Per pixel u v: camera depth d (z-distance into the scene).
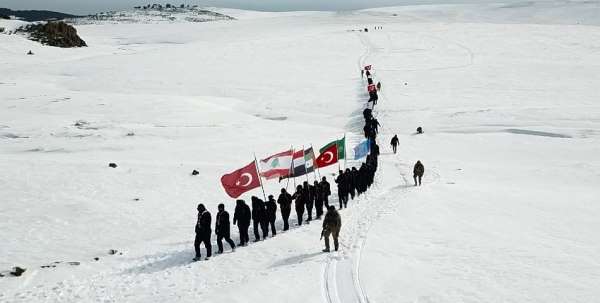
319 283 11.98
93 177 24.88
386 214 18.78
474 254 13.73
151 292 12.62
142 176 25.77
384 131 44.00
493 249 14.14
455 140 39.72
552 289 10.95
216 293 11.84
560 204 20.56
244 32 146.62
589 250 14.02
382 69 74.31
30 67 72.38
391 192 23.64
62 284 13.34
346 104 54.00
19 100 46.06
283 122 45.41
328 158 22.62
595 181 26.86
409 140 40.25
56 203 21.00
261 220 17.00
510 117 46.06
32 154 30.83
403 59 82.62
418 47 94.50
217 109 47.66
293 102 55.12
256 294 11.34
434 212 18.95
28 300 12.34
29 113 41.53
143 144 34.31
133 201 22.03
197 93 59.44
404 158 34.19
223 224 15.70
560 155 34.75
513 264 12.78
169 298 12.04
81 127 36.84
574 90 58.88
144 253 16.05
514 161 33.41
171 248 16.58
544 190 24.28
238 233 18.48
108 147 33.06
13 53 84.62
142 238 17.86
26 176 24.28
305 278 12.35
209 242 15.23
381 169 30.66
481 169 30.55
